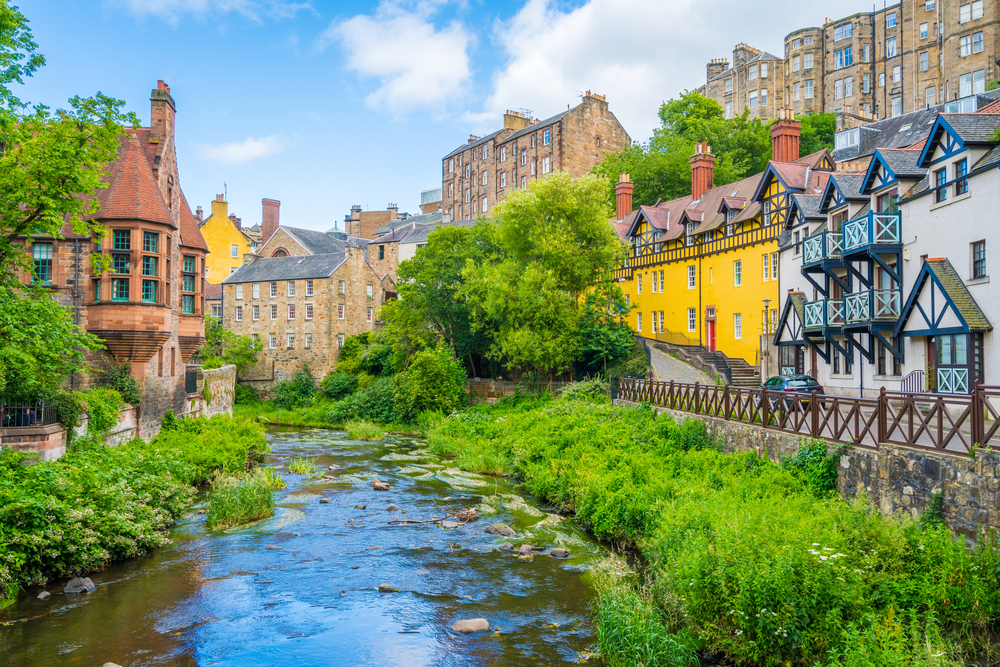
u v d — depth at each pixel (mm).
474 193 83375
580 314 37812
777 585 9516
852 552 10398
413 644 10852
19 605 12188
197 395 30922
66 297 22094
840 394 27125
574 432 25594
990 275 18125
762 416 18281
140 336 22406
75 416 18562
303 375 55625
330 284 56562
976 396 10930
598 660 10250
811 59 71312
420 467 26719
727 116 77562
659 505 15328
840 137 46062
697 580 10414
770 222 34938
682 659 9492
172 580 13625
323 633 11250
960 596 9344
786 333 31953
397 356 47844
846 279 26844
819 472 14719
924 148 20781
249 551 15539
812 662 8875
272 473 23422
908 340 21938
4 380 15445
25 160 15281
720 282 39500
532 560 14867
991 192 18094
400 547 15883
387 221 93688
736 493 14977
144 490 17125
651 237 47094
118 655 10359
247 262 63500
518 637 11070
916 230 21594
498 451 27438
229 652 10547
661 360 39500
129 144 23328
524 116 81188
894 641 8336
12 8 15305
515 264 38375
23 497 13125
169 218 23453
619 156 64625
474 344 46562
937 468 11547
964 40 58594
